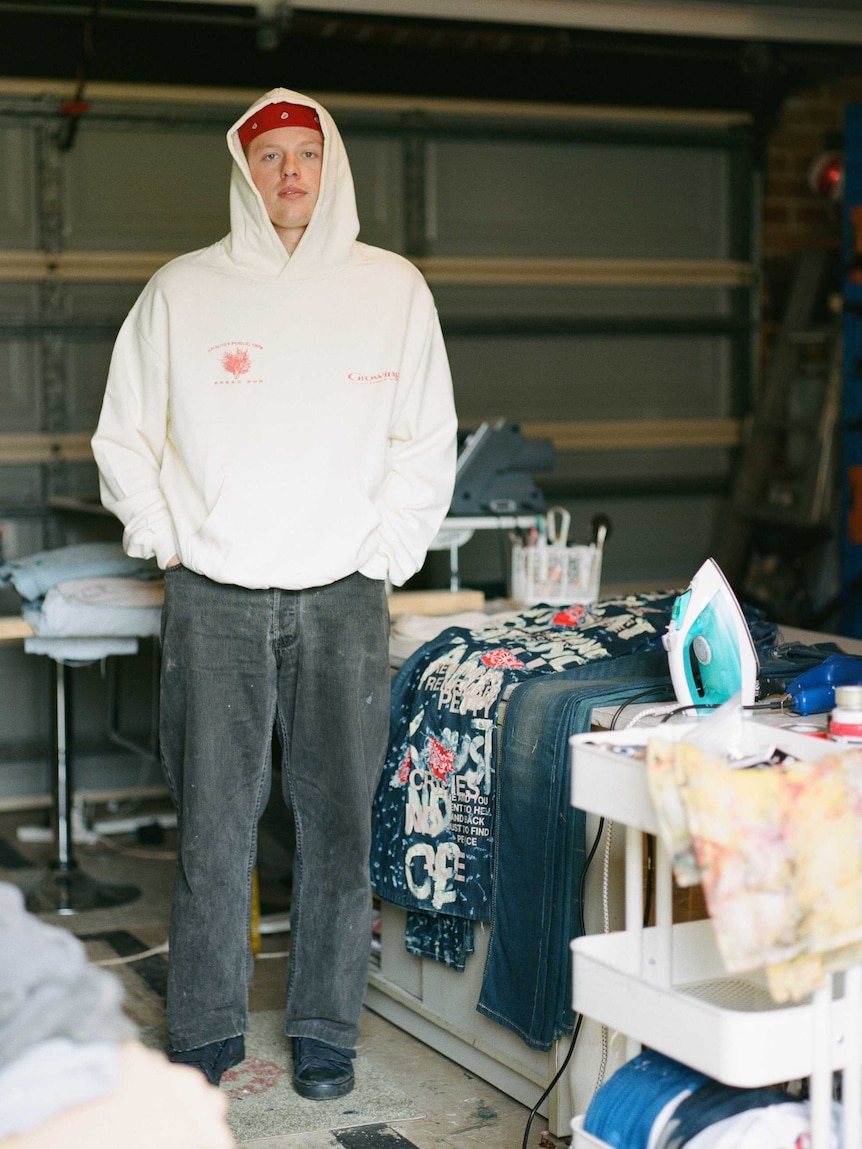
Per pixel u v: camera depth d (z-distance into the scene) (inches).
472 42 216.7
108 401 105.8
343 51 218.5
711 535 246.7
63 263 207.3
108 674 196.7
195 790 101.1
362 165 221.6
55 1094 45.7
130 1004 121.5
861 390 214.1
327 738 102.7
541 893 95.7
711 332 243.4
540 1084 98.2
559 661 107.0
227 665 101.0
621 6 201.3
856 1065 66.2
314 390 101.0
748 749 76.4
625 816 69.2
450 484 108.3
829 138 249.9
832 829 63.3
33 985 47.8
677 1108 69.7
